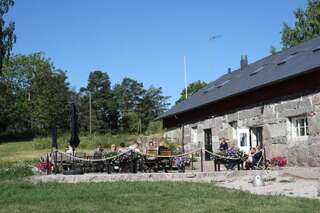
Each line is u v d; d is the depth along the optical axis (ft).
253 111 70.59
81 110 274.57
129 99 304.71
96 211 32.60
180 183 48.34
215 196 39.17
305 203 34.94
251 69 87.76
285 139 63.00
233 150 60.49
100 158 59.57
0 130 223.92
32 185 46.39
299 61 66.13
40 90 255.91
